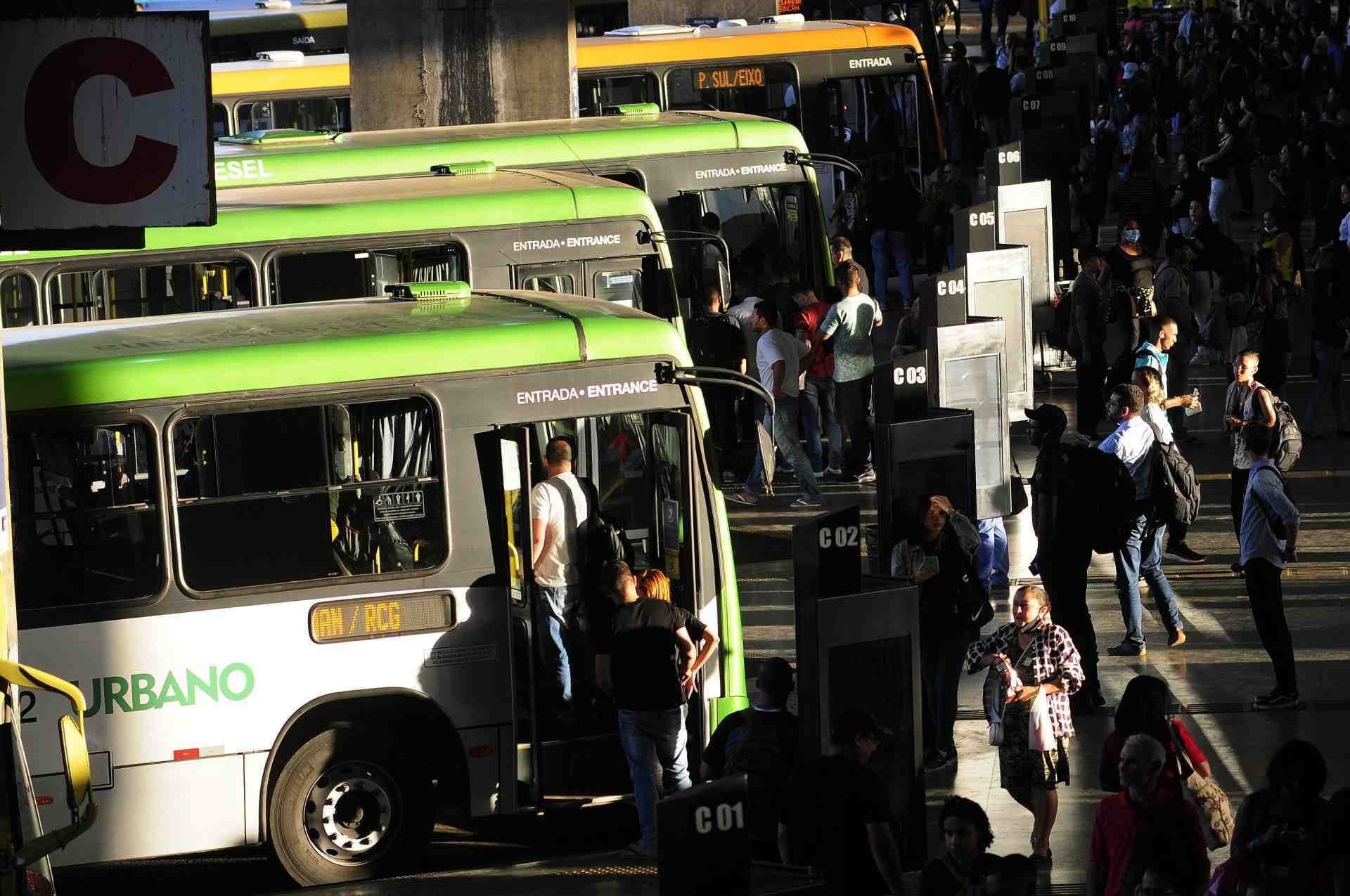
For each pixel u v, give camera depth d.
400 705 36.19
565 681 37.88
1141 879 27.83
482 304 40.62
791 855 28.30
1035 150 88.44
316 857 35.69
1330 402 74.81
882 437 39.31
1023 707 34.44
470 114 82.75
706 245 68.44
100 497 34.59
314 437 35.69
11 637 26.64
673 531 38.25
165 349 35.62
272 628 35.28
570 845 38.16
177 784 34.84
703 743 37.91
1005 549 51.31
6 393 33.97
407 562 36.12
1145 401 47.53
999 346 46.94
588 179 59.09
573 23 82.81
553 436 39.62
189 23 25.89
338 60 86.31
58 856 34.22
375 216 54.25
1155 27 167.12
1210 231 81.25
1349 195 90.56
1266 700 43.16
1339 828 25.33
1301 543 56.97
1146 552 47.75
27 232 25.94
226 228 52.97
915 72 90.81
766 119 72.25
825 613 32.44
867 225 92.12
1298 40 149.12
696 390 38.09
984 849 27.55
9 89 25.67
